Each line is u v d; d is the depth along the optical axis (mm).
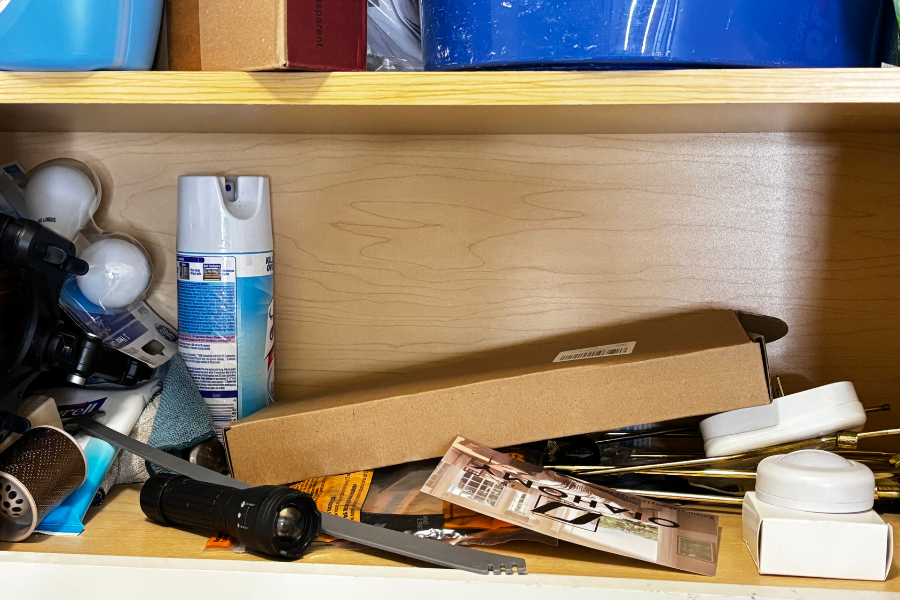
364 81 567
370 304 865
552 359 726
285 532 547
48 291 616
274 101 572
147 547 571
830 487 551
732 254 830
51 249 586
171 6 638
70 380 648
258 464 669
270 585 521
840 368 833
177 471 646
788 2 534
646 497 668
